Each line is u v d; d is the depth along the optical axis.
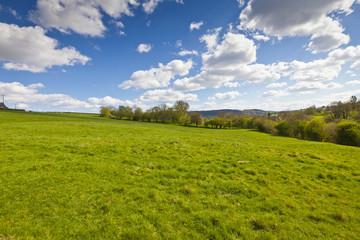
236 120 143.00
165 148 18.75
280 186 10.98
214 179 11.55
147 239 6.13
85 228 6.40
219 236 6.48
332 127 51.47
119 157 14.66
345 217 7.96
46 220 6.55
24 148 14.42
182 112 131.38
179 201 8.63
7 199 7.44
